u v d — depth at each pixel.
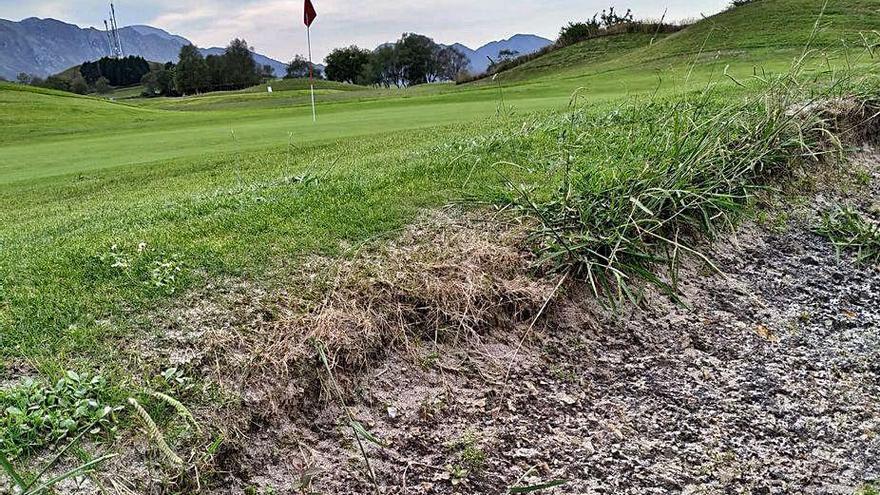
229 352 2.82
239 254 3.71
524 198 4.20
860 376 3.42
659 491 2.65
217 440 2.41
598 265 3.62
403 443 2.75
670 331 3.62
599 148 5.64
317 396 2.81
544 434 2.88
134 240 4.00
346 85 62.59
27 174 9.20
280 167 7.32
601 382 3.23
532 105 12.13
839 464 2.84
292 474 2.52
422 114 13.10
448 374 3.10
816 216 4.95
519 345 3.33
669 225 4.20
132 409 2.45
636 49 29.31
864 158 5.77
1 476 2.19
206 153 9.49
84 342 2.85
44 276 3.54
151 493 2.25
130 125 17.53
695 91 8.35
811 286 4.21
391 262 3.61
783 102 5.54
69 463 2.27
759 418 3.09
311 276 3.46
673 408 3.11
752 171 4.95
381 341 3.12
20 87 27.86
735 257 4.36
